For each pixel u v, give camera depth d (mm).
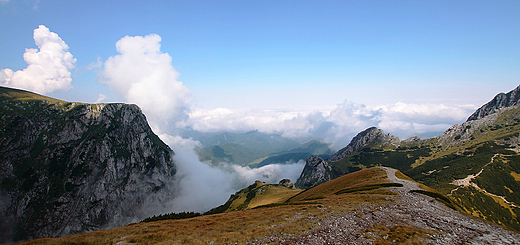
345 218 31609
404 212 35125
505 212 134125
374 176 81625
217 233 25984
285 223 29500
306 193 99875
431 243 21906
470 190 159625
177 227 29359
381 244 21703
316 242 22750
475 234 24969
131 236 24516
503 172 175250
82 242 22219
